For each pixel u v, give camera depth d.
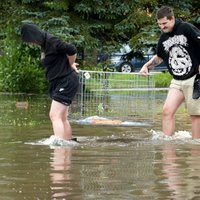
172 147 9.15
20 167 7.39
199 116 10.52
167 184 6.41
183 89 10.70
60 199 5.82
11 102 18.81
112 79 14.42
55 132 9.89
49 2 25.22
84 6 25.17
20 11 25.69
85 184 6.41
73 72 10.12
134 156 8.22
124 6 25.86
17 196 5.92
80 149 8.93
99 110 14.26
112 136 10.68
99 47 26.39
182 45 10.53
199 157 8.11
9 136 10.39
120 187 6.29
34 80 24.95
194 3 27.75
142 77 14.35
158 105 17.86
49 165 7.52
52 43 9.98
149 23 26.22
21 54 25.50
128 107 14.53
